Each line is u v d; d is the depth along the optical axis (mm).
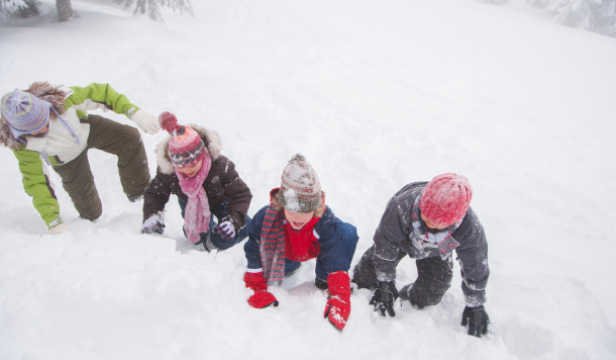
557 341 2008
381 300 2189
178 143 2121
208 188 2469
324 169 4496
